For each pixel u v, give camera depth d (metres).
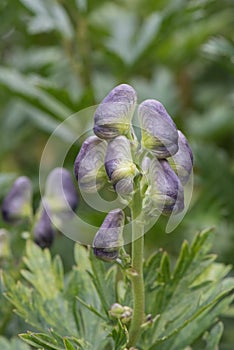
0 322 0.87
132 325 0.74
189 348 0.83
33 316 0.79
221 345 0.98
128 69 1.20
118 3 1.42
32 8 1.14
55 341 0.75
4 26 1.21
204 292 0.78
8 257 0.88
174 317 0.78
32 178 1.18
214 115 1.37
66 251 1.03
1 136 1.28
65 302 0.80
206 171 1.04
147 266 0.78
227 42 1.05
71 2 1.13
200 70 1.48
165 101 1.30
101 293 0.76
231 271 1.02
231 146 1.38
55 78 1.34
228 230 1.06
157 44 1.18
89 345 0.77
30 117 1.23
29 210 0.90
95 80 1.33
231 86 1.46
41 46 1.42
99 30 1.26
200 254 0.79
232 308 0.92
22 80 1.06
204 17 1.24
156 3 1.38
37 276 0.81
